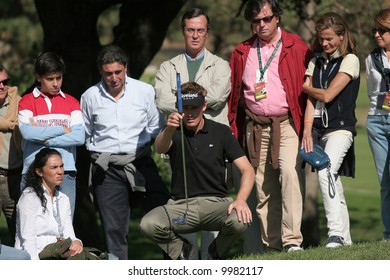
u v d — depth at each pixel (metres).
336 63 27.89
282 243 28.78
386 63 29.11
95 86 28.45
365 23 48.97
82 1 43.41
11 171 29.20
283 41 28.56
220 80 28.48
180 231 26.44
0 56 73.31
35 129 27.56
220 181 26.45
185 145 26.27
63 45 43.75
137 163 28.36
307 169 41.84
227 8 57.16
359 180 88.88
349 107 27.95
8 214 29.50
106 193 28.19
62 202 27.14
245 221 25.42
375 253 26.23
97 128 28.36
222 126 26.45
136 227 62.91
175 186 26.53
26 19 111.94
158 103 28.58
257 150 28.75
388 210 30.00
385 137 29.50
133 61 44.84
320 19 27.66
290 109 28.33
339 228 27.53
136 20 44.97
